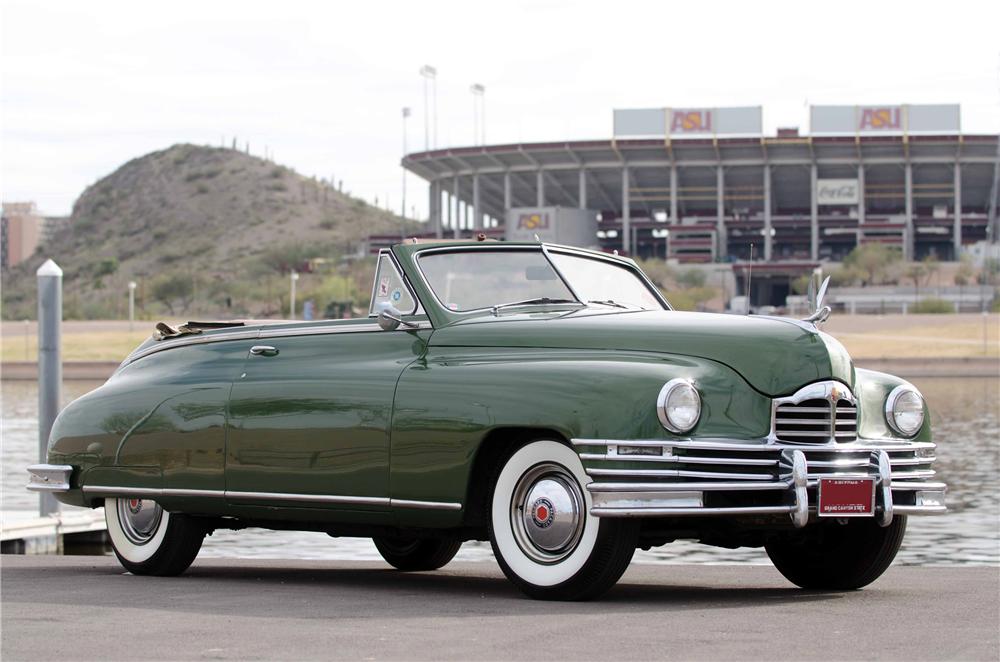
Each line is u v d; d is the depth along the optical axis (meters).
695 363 8.89
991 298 183.00
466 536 9.84
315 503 9.94
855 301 188.75
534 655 6.71
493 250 10.56
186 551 11.27
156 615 8.29
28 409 62.50
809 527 9.74
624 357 9.02
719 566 12.70
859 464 8.95
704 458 8.51
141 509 11.45
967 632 7.53
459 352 9.61
